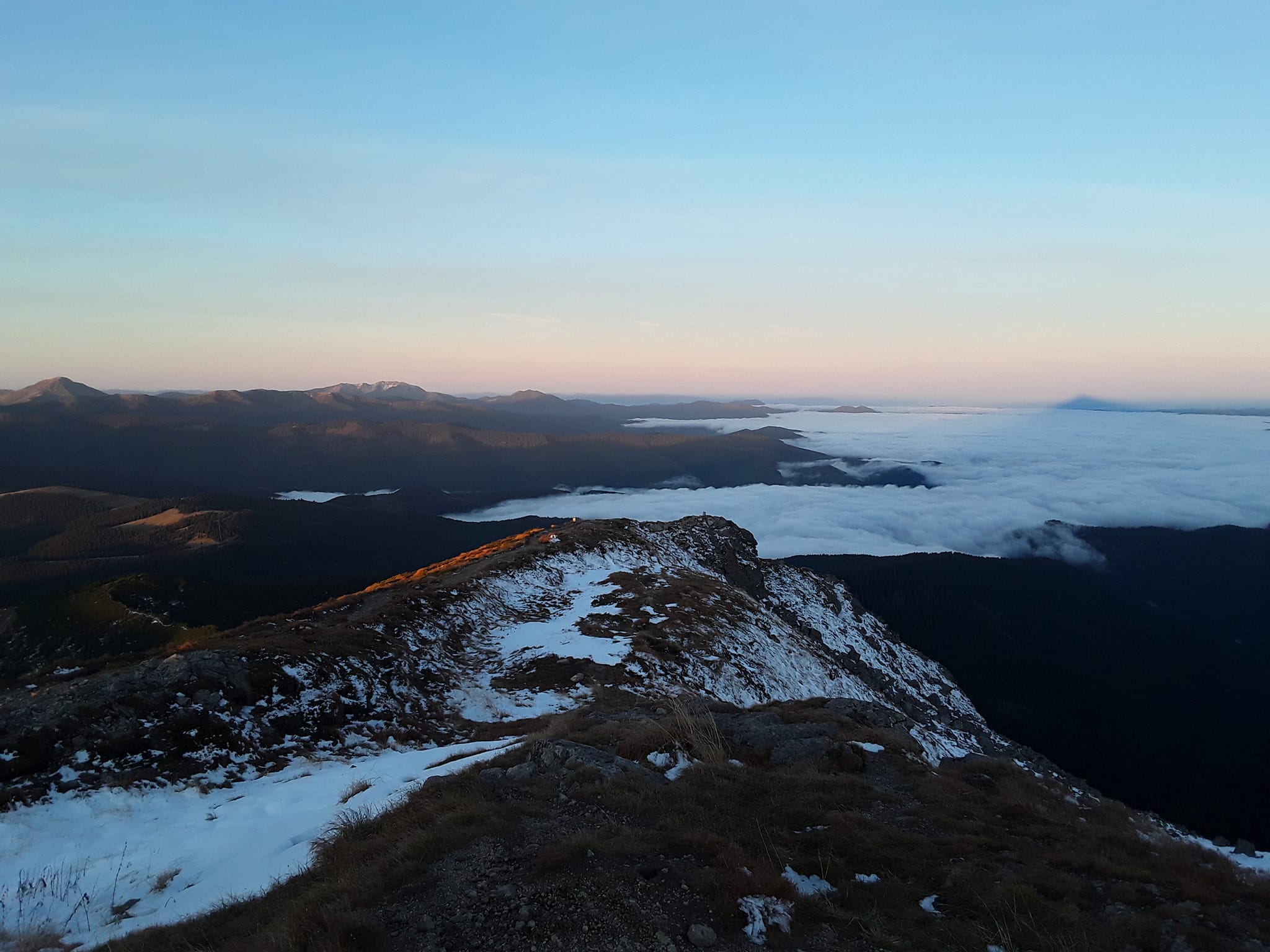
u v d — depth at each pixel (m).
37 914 9.63
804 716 16.73
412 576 41.91
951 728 50.03
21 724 14.59
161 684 16.73
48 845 11.60
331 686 19.73
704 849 8.90
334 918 7.25
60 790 13.20
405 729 19.62
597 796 10.47
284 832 11.66
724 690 27.77
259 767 15.71
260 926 8.07
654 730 13.88
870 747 14.66
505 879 8.02
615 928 7.18
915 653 76.62
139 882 10.50
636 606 33.97
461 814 9.61
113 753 14.46
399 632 25.67
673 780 11.76
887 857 9.49
